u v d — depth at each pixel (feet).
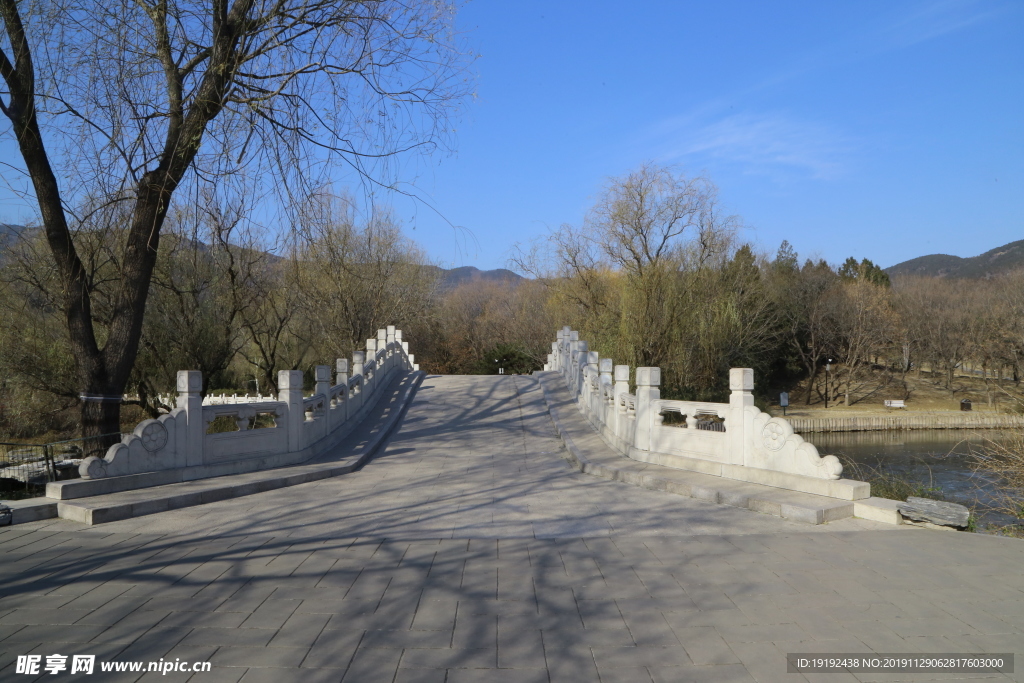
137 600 17.31
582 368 57.67
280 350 94.79
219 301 70.38
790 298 150.10
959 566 19.76
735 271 105.09
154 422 30.32
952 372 154.92
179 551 21.48
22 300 54.60
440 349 148.56
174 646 14.65
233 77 32.86
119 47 31.73
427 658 14.07
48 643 14.82
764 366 120.57
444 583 18.51
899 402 141.49
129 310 37.70
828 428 121.49
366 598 17.42
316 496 30.45
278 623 15.84
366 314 102.47
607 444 43.96
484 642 14.83
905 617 16.10
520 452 44.73
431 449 46.19
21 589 18.11
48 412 63.41
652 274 86.84
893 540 22.48
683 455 34.47
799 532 23.47
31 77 33.60
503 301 166.50
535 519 25.73
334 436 45.21
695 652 14.33
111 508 25.45
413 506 28.22
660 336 85.92
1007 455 36.73
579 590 17.95
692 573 19.26
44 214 36.22
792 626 15.62
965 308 149.79
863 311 150.41
